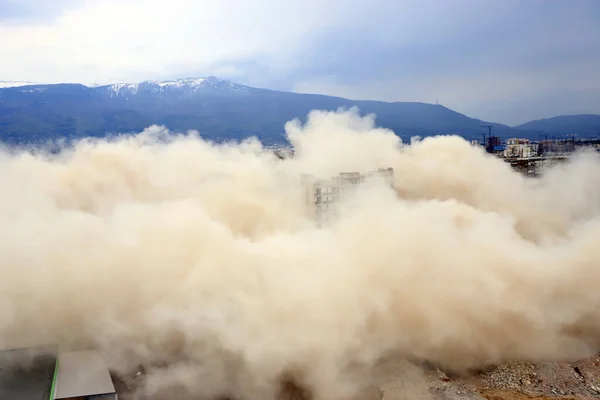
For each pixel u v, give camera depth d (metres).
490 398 27.16
